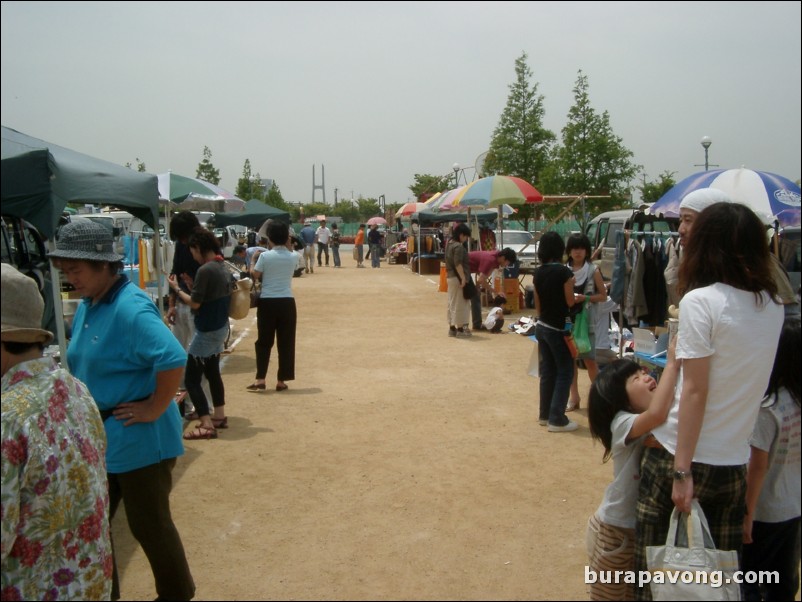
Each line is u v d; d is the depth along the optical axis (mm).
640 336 6973
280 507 5246
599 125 25938
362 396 8469
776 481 3211
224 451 6473
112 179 6055
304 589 4109
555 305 6863
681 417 2812
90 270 3488
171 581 3754
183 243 7535
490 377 9477
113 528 4969
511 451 6457
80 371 3600
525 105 28344
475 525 4941
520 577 4242
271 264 8445
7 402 2416
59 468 2484
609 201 25531
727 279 2803
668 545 2871
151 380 3555
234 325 14398
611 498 3350
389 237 36938
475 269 15789
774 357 2871
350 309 16625
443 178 30906
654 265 8203
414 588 4121
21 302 2533
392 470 5992
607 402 3303
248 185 46031
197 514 5121
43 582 2488
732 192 7211
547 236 6969
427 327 13883
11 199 4949
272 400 8281
